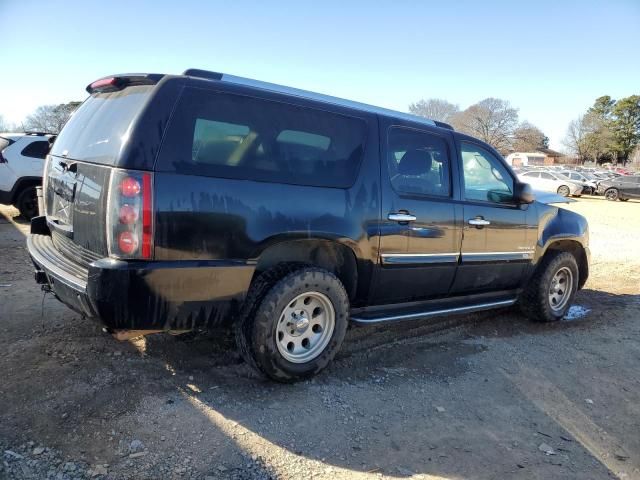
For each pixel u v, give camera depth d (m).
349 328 5.14
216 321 3.31
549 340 5.35
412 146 4.41
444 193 4.61
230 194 3.25
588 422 3.71
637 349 5.24
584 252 6.25
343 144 3.91
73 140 3.70
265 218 3.38
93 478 2.60
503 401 3.88
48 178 4.05
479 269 4.94
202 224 3.14
